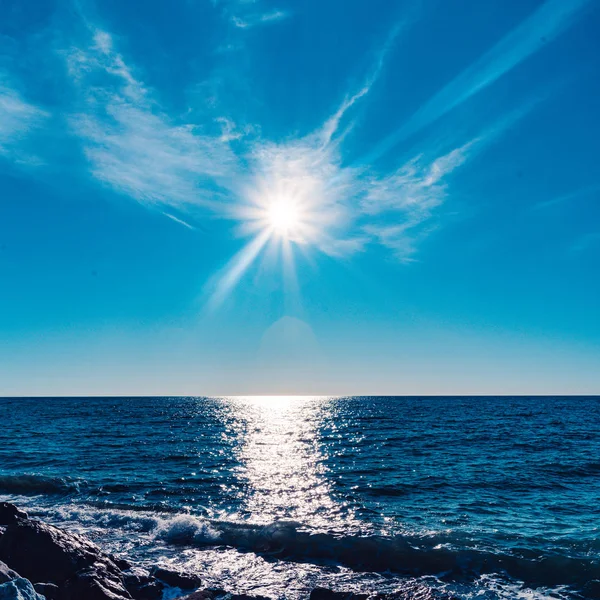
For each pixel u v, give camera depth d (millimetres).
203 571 13734
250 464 33281
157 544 15914
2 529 13469
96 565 12195
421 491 23906
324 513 19750
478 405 146875
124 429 61625
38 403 177500
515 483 25781
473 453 38094
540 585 12805
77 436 51031
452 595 12062
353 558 14688
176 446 43625
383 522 18281
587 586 12688
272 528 17016
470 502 21531
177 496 22859
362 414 102562
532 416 88875
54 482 25047
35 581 11641
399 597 11195
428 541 15781
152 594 11883
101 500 21812
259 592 12273
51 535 12805
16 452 37594
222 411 125312
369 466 32062
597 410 111438
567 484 25578
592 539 16031
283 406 166250
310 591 12297
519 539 16078
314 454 38719
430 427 65000
